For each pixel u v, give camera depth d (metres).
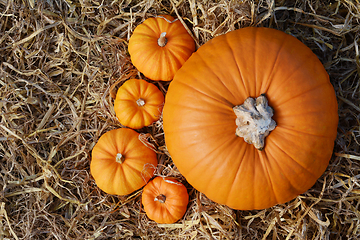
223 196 0.51
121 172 0.57
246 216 0.60
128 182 0.57
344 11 0.61
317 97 0.49
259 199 0.51
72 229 0.62
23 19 0.62
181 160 0.52
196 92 0.50
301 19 0.61
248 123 0.48
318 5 0.61
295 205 0.59
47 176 0.62
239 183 0.50
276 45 0.50
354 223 0.59
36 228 0.62
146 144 0.59
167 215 0.58
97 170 0.58
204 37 0.61
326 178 0.59
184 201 0.58
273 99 0.49
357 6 0.60
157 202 0.58
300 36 0.61
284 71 0.49
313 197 0.58
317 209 0.59
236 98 0.49
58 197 0.62
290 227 0.59
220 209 0.60
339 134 0.60
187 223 0.60
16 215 0.62
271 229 0.59
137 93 0.59
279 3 0.61
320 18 0.61
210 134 0.49
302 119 0.49
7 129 0.62
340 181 0.59
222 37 0.53
